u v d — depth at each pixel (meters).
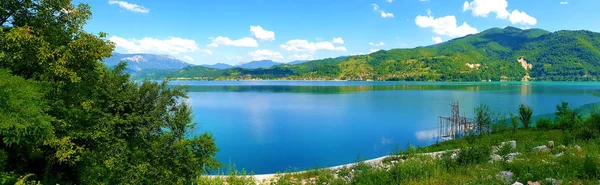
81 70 14.74
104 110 14.80
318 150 38.47
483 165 12.92
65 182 14.62
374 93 134.38
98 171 13.75
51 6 14.28
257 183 15.28
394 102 95.31
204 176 16.75
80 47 14.09
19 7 13.62
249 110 77.31
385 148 39.22
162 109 15.85
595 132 19.84
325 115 68.62
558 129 29.30
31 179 13.34
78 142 14.79
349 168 16.53
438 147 26.14
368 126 54.78
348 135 47.31
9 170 12.90
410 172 12.44
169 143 15.50
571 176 9.72
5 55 12.59
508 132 29.80
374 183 12.10
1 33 12.41
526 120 34.97
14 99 11.03
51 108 13.26
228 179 15.32
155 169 14.48
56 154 13.14
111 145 14.28
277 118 64.38
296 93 137.50
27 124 10.94
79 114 14.09
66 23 15.08
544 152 14.93
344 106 85.69
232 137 46.00
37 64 13.82
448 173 12.22
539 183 9.40
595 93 123.62
